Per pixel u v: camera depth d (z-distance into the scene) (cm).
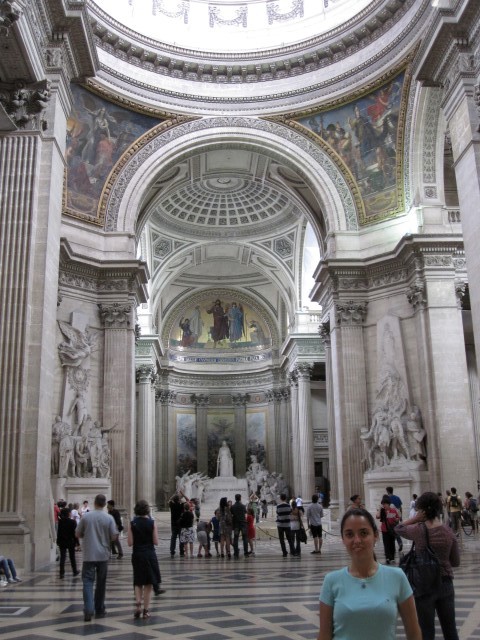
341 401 2659
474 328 1304
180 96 2869
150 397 4200
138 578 799
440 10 1331
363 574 305
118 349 2627
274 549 2044
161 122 2867
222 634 684
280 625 735
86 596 775
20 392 1145
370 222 2805
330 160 2889
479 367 1283
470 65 1345
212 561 1619
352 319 2712
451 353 2405
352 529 307
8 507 1114
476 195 1280
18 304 1180
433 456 2353
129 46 2733
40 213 1248
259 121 2916
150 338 4203
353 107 2783
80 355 2514
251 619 774
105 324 2645
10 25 1038
